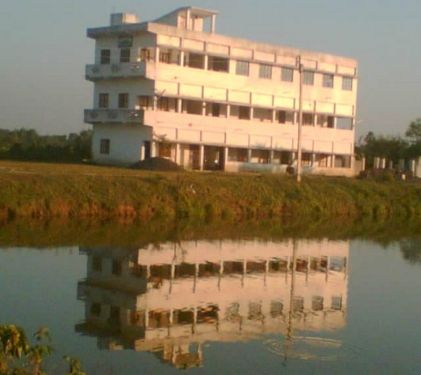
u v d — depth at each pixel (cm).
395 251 4453
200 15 8156
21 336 1167
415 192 7219
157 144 7512
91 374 1830
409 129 11681
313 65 8725
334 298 2973
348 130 9212
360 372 1958
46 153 8200
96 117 7706
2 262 3353
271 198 6150
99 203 5159
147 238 4375
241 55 8075
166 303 2723
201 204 5631
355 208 6725
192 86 7725
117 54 7738
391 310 2761
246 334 2303
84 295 2770
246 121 8194
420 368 2020
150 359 1981
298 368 1961
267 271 3566
